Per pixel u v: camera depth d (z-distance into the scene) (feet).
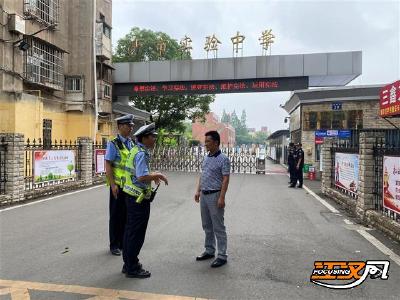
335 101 67.10
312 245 20.72
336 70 65.92
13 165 33.86
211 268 16.75
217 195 17.28
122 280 15.24
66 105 66.33
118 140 19.06
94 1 67.62
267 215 29.66
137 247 15.58
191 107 107.34
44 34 58.95
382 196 25.64
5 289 14.26
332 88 65.82
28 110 51.85
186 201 36.19
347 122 66.64
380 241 21.71
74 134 66.74
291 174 51.13
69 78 66.44
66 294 13.82
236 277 15.67
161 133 114.21
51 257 18.16
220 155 17.51
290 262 17.72
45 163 39.88
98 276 15.66
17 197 34.42
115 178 18.76
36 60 56.24
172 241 21.18
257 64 68.23
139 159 15.40
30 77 54.39
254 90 69.77
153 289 14.34
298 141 74.33
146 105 105.19
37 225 25.12
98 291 14.11
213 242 18.17
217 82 71.36
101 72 70.54
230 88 70.64
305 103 69.51
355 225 26.23
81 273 15.99
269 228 24.90
